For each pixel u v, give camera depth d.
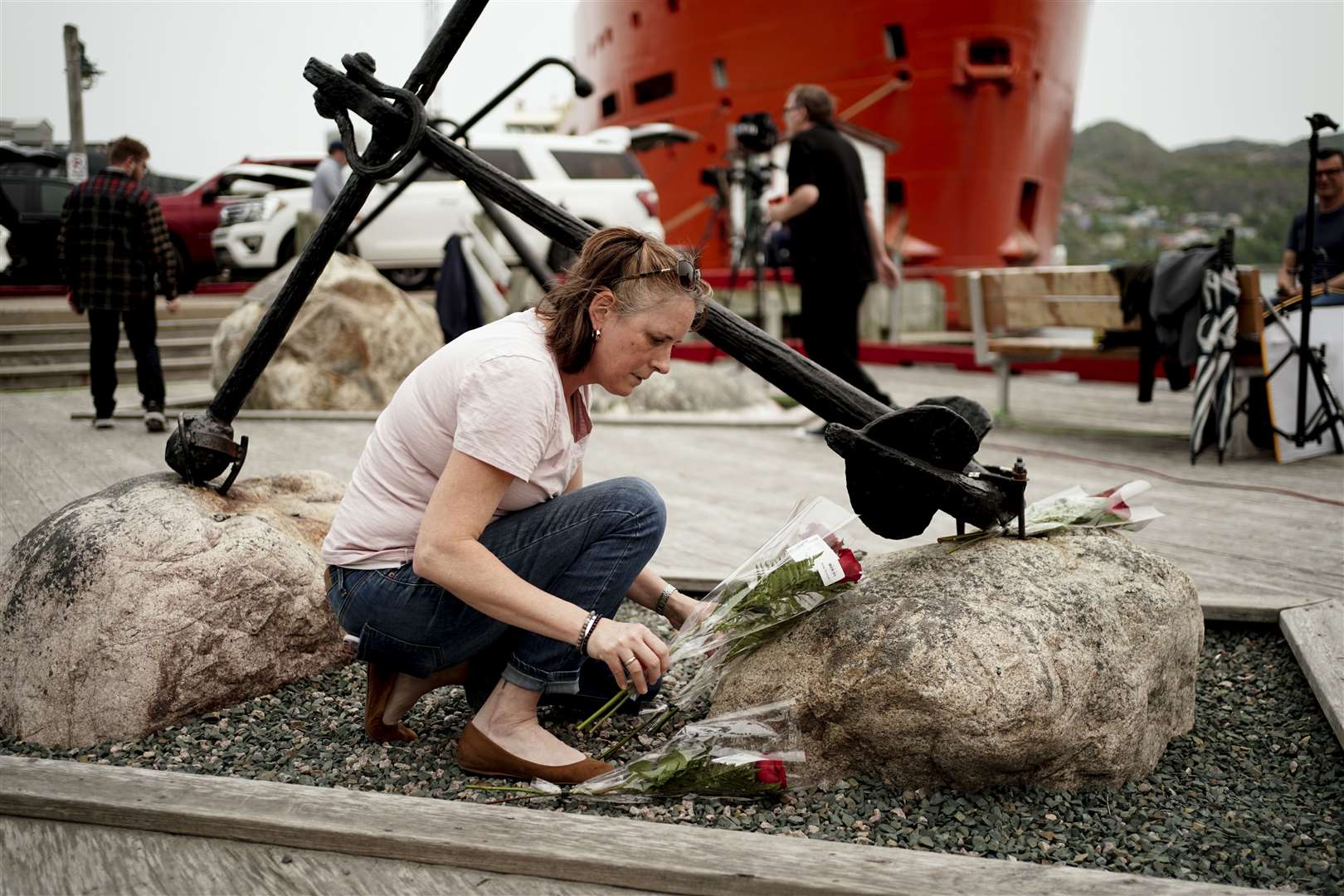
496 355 1.72
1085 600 1.89
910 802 1.82
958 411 2.13
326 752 2.02
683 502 4.23
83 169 15.25
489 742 1.90
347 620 1.95
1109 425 6.42
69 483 4.17
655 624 2.80
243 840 1.60
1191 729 2.17
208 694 2.16
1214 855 1.68
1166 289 5.10
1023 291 6.07
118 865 1.55
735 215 11.08
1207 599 2.75
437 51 2.08
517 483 1.86
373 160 2.13
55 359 8.59
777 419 6.34
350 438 5.45
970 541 2.07
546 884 1.50
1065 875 1.44
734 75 15.12
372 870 1.53
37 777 1.71
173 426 5.72
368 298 6.51
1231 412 5.08
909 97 13.83
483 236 6.99
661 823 1.62
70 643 2.05
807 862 1.47
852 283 5.34
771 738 1.83
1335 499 4.21
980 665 1.74
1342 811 1.85
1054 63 14.38
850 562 1.92
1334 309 5.26
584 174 10.94
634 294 1.71
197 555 2.18
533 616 1.72
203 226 12.66
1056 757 1.80
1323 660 2.32
